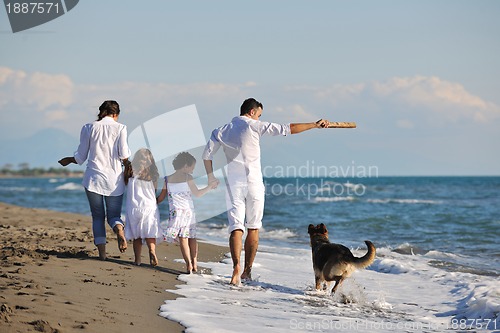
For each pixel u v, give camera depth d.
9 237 20.47
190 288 12.69
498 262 20.34
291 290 13.99
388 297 14.09
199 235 27.64
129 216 14.89
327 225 34.69
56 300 10.02
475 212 44.88
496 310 11.84
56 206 53.97
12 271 12.28
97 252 16.61
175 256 17.67
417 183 155.50
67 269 13.23
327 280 13.55
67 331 8.24
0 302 9.36
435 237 28.36
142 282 12.77
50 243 18.55
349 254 13.45
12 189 117.94
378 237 28.45
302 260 19.23
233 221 13.93
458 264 19.56
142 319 9.53
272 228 32.50
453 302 13.48
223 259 18.45
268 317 10.65
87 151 14.94
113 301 10.55
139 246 15.09
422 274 17.19
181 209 14.72
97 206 15.01
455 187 116.25
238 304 11.54
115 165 14.91
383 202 59.47
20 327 8.05
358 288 14.92
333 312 11.84
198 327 9.25
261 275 15.92
